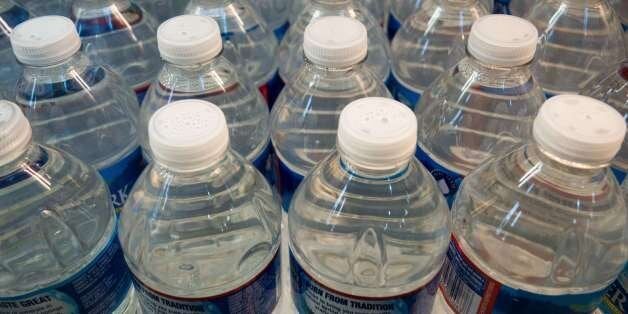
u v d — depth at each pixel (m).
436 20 0.41
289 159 0.35
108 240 0.29
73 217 0.29
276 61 0.44
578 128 0.24
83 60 0.36
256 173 0.30
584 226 0.27
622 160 0.31
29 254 0.28
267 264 0.28
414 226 0.27
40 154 0.29
